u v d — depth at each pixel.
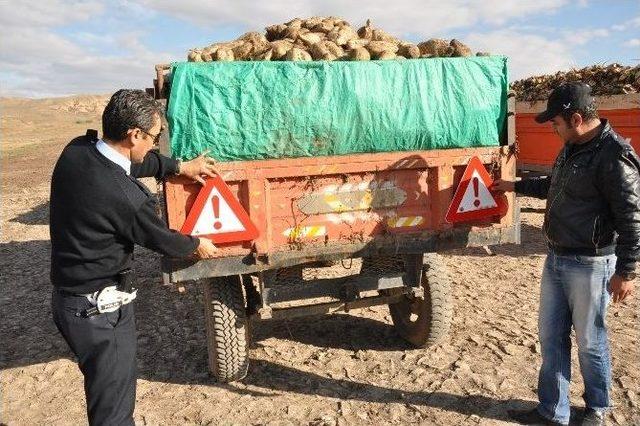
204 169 3.54
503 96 4.17
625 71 8.48
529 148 9.96
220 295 4.15
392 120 3.89
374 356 4.83
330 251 3.90
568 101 3.22
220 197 3.63
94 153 2.69
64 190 2.67
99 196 2.63
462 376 4.38
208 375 4.61
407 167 3.97
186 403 4.17
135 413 4.04
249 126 3.65
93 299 2.77
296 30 4.62
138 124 2.69
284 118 3.69
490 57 4.09
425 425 3.75
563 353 3.62
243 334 4.23
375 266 4.77
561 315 3.58
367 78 3.82
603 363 3.49
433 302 4.61
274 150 3.72
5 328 5.98
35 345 5.49
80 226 2.67
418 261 4.34
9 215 12.95
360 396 4.18
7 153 32.44
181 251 3.00
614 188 3.13
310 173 3.78
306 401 4.14
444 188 4.08
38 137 47.16
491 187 4.18
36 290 7.30
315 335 5.32
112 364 2.84
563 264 3.46
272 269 4.13
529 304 5.95
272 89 3.66
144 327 5.71
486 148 4.14
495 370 4.46
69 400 4.39
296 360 4.81
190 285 6.95
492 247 8.38
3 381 4.74
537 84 10.27
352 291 4.25
